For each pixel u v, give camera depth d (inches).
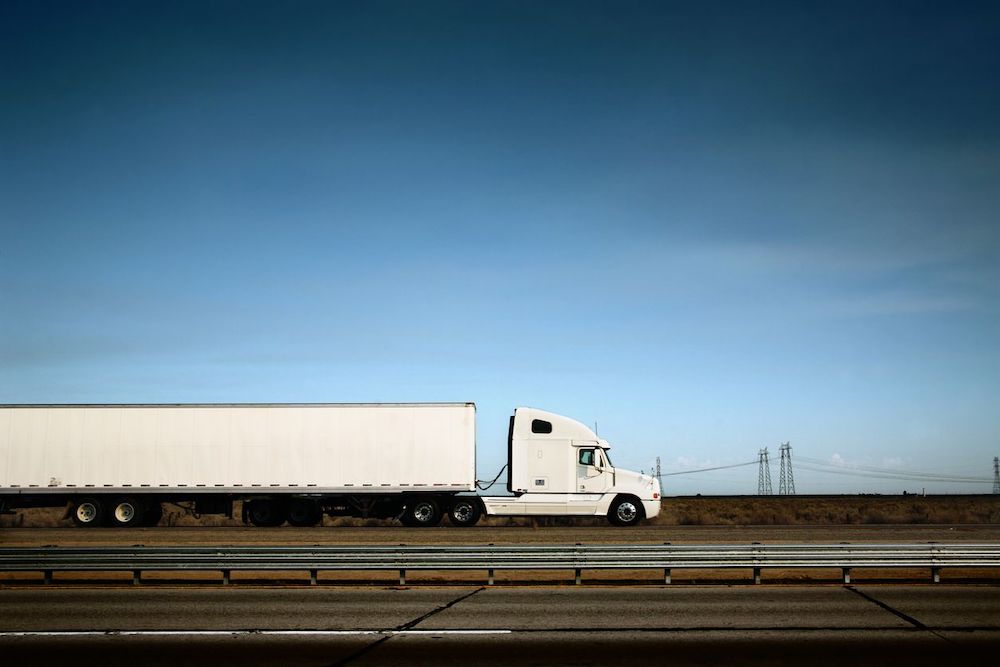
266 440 1168.8
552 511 1175.6
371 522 1331.2
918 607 498.0
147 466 1167.0
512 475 1187.3
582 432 1193.4
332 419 1171.3
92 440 1171.3
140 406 1176.2
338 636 416.5
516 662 360.5
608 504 1176.2
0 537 1015.0
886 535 960.3
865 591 567.2
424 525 1186.0
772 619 458.9
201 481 1163.3
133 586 608.4
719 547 597.0
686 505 1675.7
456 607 504.4
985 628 431.2
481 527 1170.0
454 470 1162.0
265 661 363.9
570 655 372.8
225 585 606.5
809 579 631.8
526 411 1195.9
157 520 1229.7
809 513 1462.8
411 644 396.8
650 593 560.7
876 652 375.6
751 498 2012.8
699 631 425.4
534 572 673.0
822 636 411.5
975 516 1396.4
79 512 1181.7
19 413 1175.6
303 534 1024.2
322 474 1162.6
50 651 385.4
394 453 1165.1
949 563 597.3
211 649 388.2
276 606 511.5
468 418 1171.3
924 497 2011.6
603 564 596.7
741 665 353.1
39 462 1168.2
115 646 395.5
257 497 1194.6
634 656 370.3
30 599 544.7
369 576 661.3
